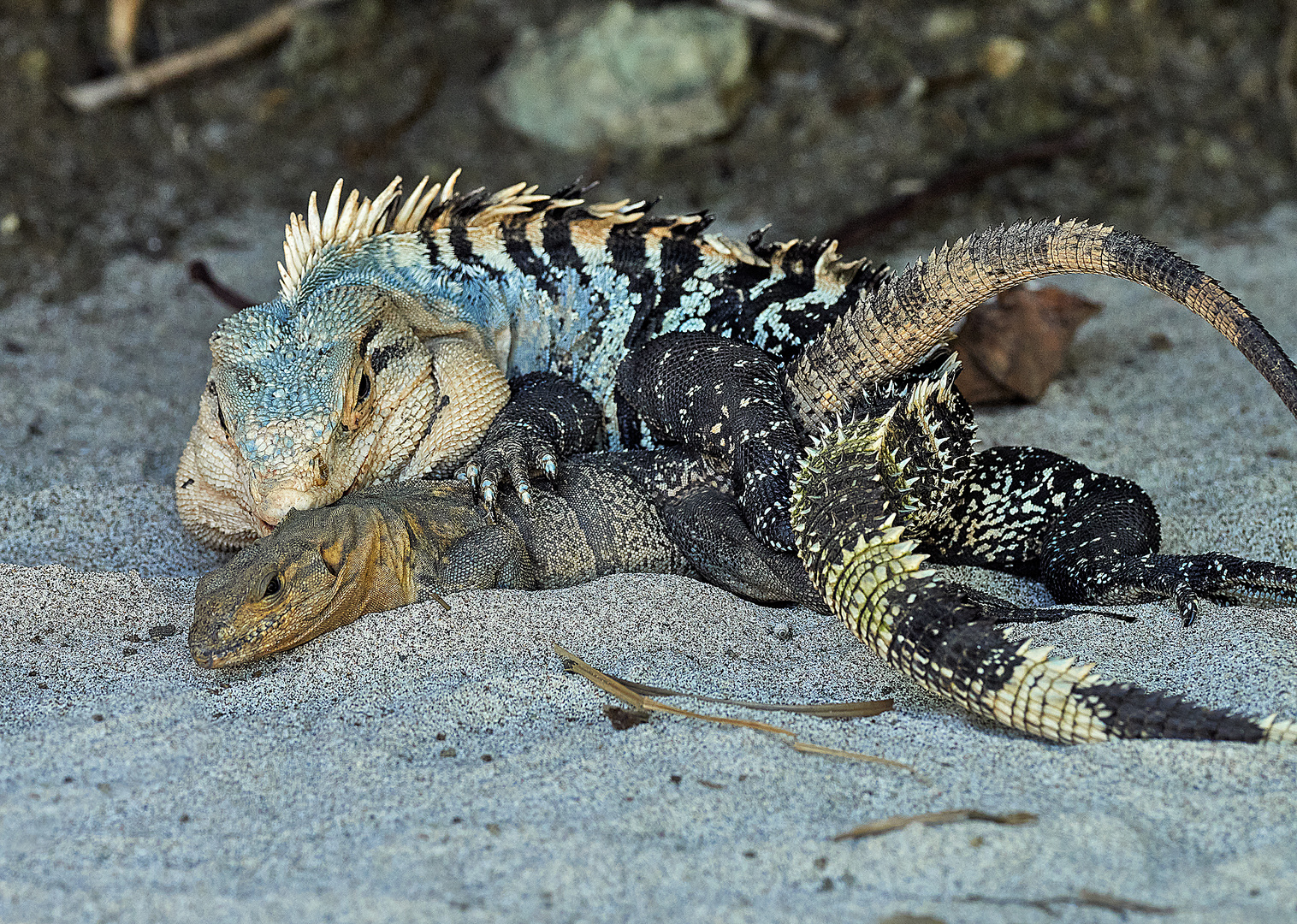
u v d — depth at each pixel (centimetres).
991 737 740
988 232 967
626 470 1016
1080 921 564
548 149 2080
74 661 848
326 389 930
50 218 1886
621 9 2112
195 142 2084
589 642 873
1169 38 2191
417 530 928
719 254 1080
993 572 1021
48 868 607
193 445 1009
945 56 2141
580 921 568
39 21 2114
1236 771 686
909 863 609
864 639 822
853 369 1029
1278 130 2114
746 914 567
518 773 707
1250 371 1473
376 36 2192
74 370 1529
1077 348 1573
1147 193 2003
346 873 606
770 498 942
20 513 1108
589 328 1077
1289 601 898
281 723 772
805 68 2172
